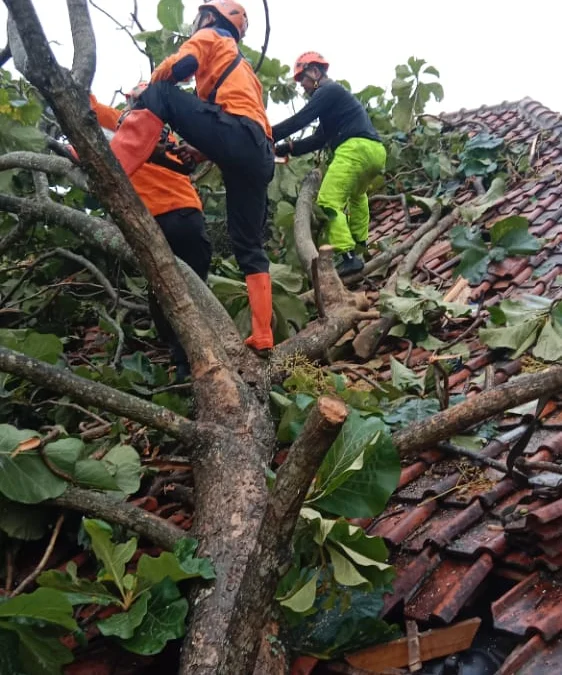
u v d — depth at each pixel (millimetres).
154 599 1854
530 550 2076
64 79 2281
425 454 2697
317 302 3541
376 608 1990
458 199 5945
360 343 3838
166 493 2654
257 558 1654
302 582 2002
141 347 4336
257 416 2492
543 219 4891
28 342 2775
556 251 4395
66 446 2172
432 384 3256
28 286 4727
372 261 4867
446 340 3840
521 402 2277
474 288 4273
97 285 4395
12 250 4922
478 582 2051
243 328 3740
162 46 5039
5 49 3012
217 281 3764
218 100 2863
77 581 1890
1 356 2176
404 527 2320
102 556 1906
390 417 2939
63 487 2139
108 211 2467
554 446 2555
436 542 2193
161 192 3400
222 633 1786
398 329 3820
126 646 1790
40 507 2363
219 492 2182
